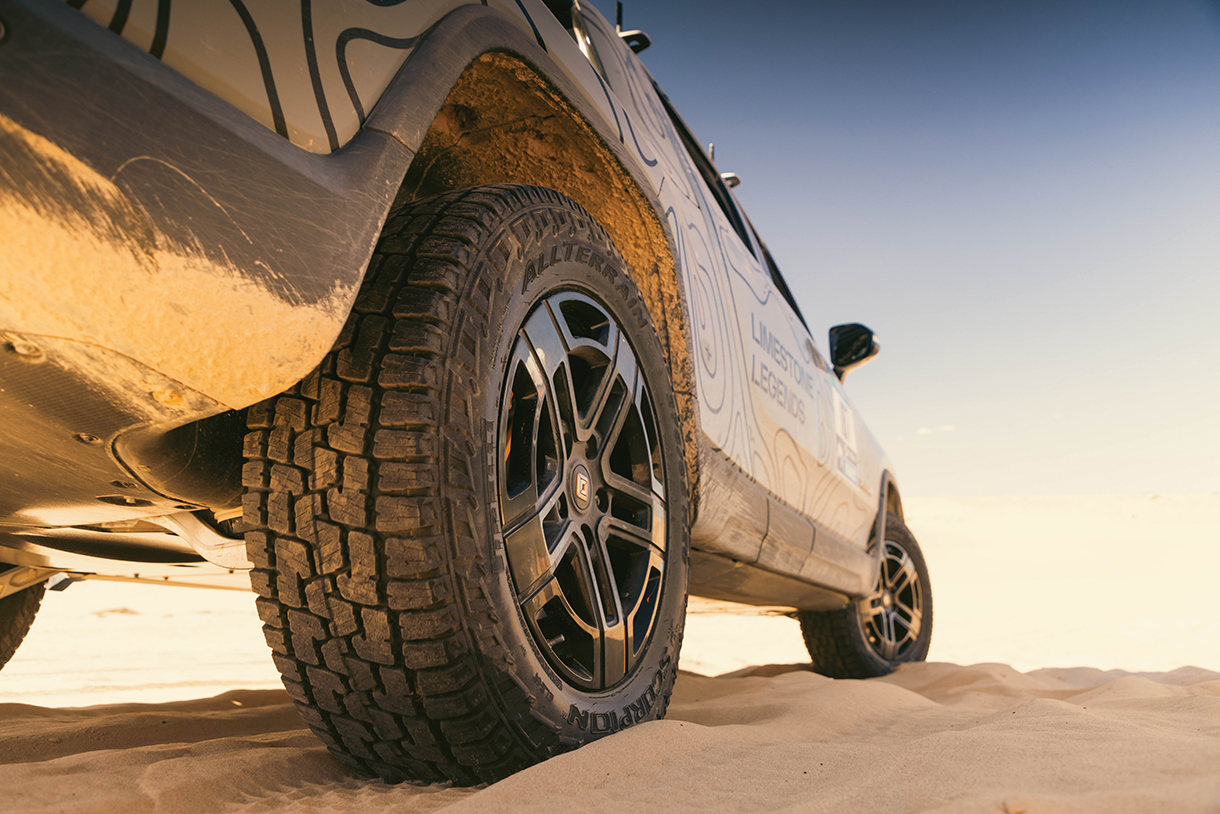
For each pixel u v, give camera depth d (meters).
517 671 1.18
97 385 0.90
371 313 1.16
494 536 1.18
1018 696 2.57
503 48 1.35
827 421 3.30
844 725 1.77
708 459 2.08
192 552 1.84
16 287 0.77
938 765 1.02
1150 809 0.79
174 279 0.83
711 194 2.76
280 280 0.92
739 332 2.47
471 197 1.35
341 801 1.13
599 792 1.06
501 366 1.26
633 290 1.69
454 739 1.15
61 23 0.77
